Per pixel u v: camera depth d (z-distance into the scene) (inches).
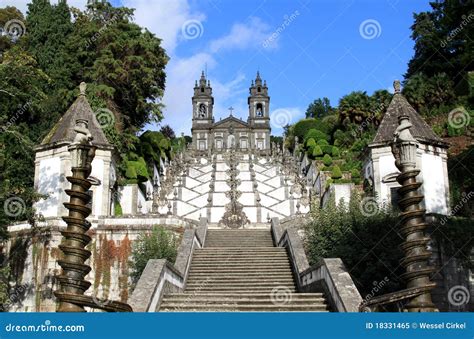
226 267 799.1
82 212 470.9
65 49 1476.4
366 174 1078.4
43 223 985.5
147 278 595.2
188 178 2145.7
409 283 453.4
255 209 1653.5
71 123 1083.3
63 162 1026.7
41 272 952.3
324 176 1625.2
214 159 2657.5
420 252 454.3
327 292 595.2
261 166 2449.6
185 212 1708.9
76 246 457.7
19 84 916.0
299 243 816.9
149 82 1427.2
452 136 1331.2
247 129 3954.2
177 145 3161.9
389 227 781.9
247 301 623.5
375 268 744.3
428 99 1545.3
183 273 723.4
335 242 805.9
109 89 1337.4
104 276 958.4
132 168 1291.8
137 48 1445.6
